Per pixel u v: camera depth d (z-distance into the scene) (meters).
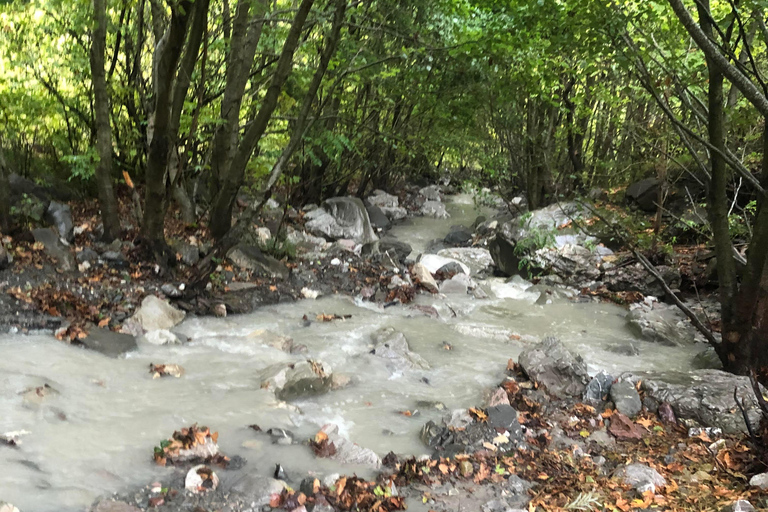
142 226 7.51
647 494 3.88
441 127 11.76
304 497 3.61
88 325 5.81
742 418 4.87
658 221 10.11
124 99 9.35
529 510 3.70
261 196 7.86
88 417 4.37
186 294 7.05
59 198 8.80
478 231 14.18
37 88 8.99
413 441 4.61
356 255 10.34
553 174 14.35
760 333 5.77
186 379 5.23
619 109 12.41
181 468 3.86
